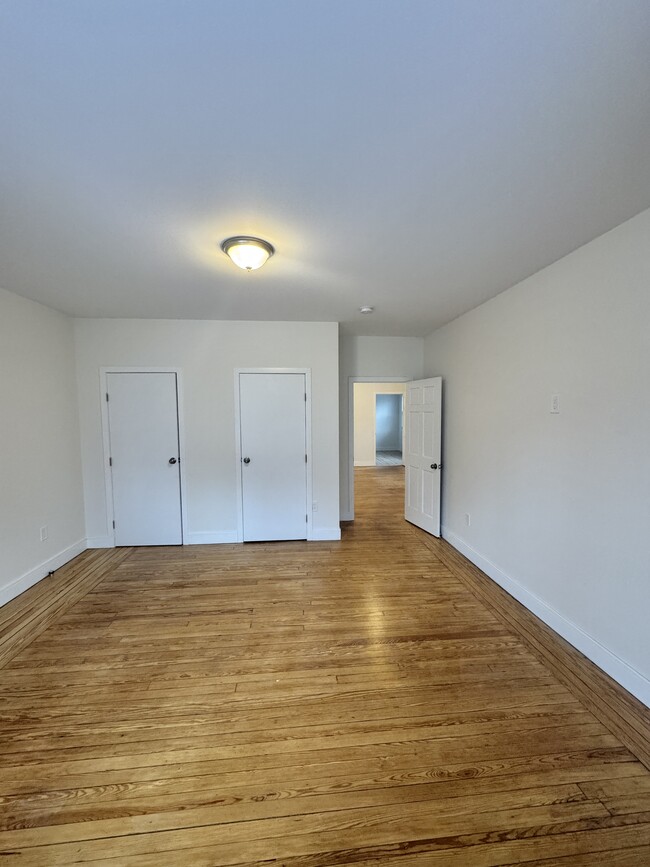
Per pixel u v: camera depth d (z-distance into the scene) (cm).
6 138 129
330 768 150
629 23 92
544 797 139
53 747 160
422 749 158
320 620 257
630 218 187
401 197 168
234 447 404
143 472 395
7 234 200
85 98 113
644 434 182
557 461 241
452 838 126
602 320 205
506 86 110
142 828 129
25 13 89
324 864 120
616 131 128
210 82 108
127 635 240
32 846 124
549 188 161
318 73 106
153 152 138
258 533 413
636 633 187
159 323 387
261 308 348
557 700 185
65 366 362
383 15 90
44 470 330
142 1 86
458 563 355
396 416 1319
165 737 165
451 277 267
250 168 147
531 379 266
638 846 124
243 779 146
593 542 213
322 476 416
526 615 263
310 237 205
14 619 259
